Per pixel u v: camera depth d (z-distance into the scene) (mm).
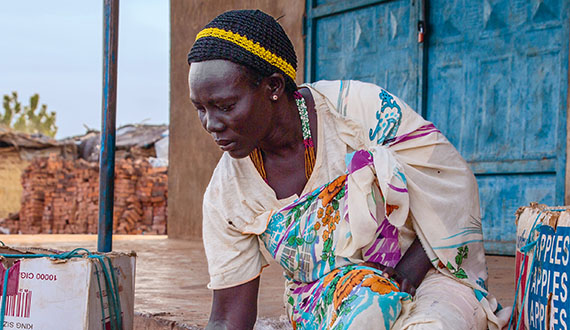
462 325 1458
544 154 4809
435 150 1682
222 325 1832
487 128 5152
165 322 2480
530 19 4914
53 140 21172
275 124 1687
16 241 7375
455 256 1649
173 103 7941
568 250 1439
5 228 15805
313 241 1725
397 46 5746
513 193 5000
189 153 7715
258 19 1588
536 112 4867
